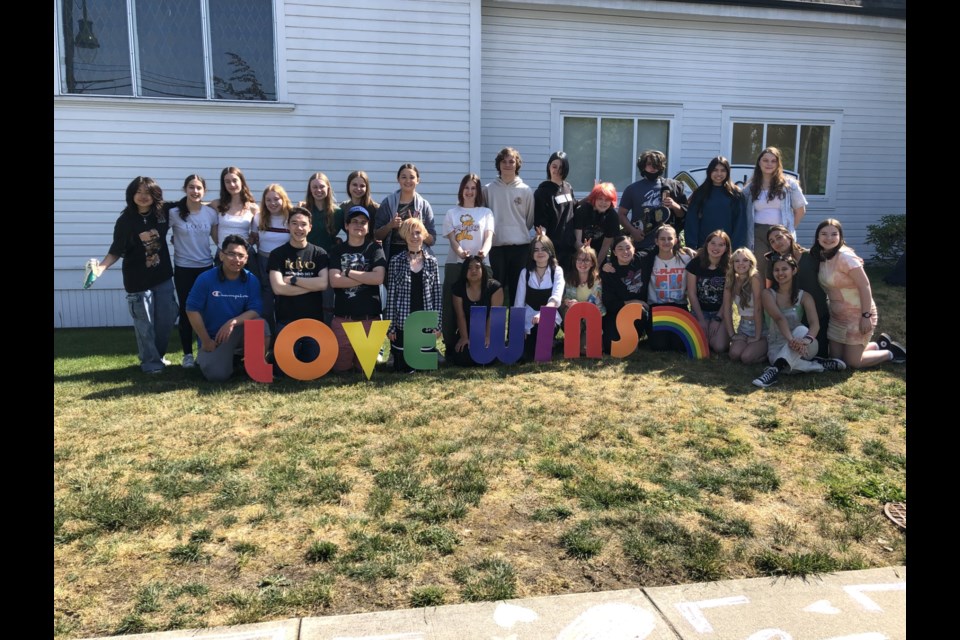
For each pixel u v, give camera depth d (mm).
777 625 2268
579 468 3510
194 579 2539
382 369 5590
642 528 2896
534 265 5883
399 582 2516
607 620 2279
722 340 5895
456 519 2979
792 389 4918
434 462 3564
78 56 7930
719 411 4426
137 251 5379
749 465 3559
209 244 5812
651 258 6145
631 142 10414
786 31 10602
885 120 11273
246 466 3543
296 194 8680
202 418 4309
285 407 4520
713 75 10461
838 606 2369
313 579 2531
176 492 3219
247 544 2764
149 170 8250
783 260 5281
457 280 5633
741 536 2850
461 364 5645
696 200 6500
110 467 3521
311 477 3393
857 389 4871
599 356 5836
